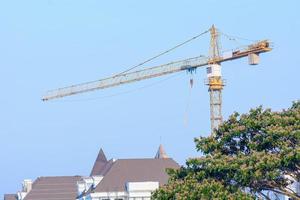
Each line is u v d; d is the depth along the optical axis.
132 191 145.25
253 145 78.31
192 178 78.56
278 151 77.69
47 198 188.88
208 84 195.88
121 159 154.88
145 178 149.75
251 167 74.44
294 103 83.75
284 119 79.06
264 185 77.56
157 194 79.12
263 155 75.19
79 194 167.62
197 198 74.75
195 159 80.44
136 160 154.12
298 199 78.75
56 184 192.50
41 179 195.12
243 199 73.31
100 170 175.88
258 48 184.50
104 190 148.25
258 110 81.94
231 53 191.75
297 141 77.00
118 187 148.38
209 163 78.25
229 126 82.31
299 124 78.38
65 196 188.88
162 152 188.75
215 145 82.31
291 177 83.19
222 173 77.81
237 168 75.75
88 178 161.12
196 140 83.88
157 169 152.25
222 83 195.62
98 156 190.25
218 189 74.75
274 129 77.00
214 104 194.12
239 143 81.69
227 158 78.19
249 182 75.56
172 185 78.31
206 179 77.69
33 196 189.88
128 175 150.88
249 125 79.62
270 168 74.31
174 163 154.25
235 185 76.75
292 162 74.12
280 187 77.88
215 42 197.12
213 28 197.75
